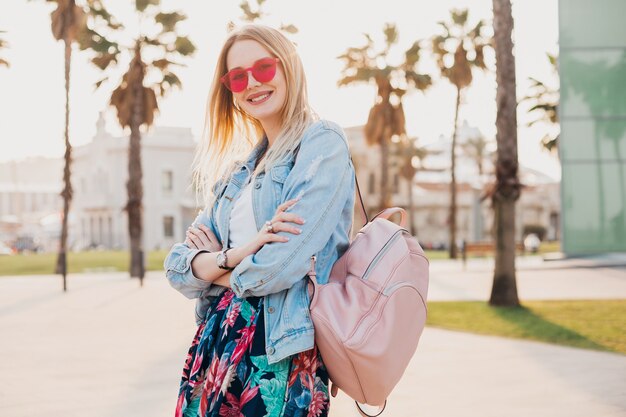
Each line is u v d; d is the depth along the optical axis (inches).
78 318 399.2
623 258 924.6
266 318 75.6
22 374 235.0
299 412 74.7
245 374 75.3
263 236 74.8
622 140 719.1
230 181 84.9
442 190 2272.4
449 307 435.2
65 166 948.6
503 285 436.5
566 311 401.1
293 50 84.2
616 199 721.0
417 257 76.7
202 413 76.2
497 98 445.7
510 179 437.7
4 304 486.6
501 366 241.6
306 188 75.8
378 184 2123.5
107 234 2453.2
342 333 73.1
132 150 877.2
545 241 2257.6
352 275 76.5
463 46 1173.1
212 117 91.0
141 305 475.2
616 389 203.6
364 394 75.9
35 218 3189.0
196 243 85.0
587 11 716.0
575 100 722.2
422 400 192.9
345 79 1194.6
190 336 324.8
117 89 930.1
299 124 82.3
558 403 187.8
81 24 898.7
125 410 185.8
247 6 990.4
